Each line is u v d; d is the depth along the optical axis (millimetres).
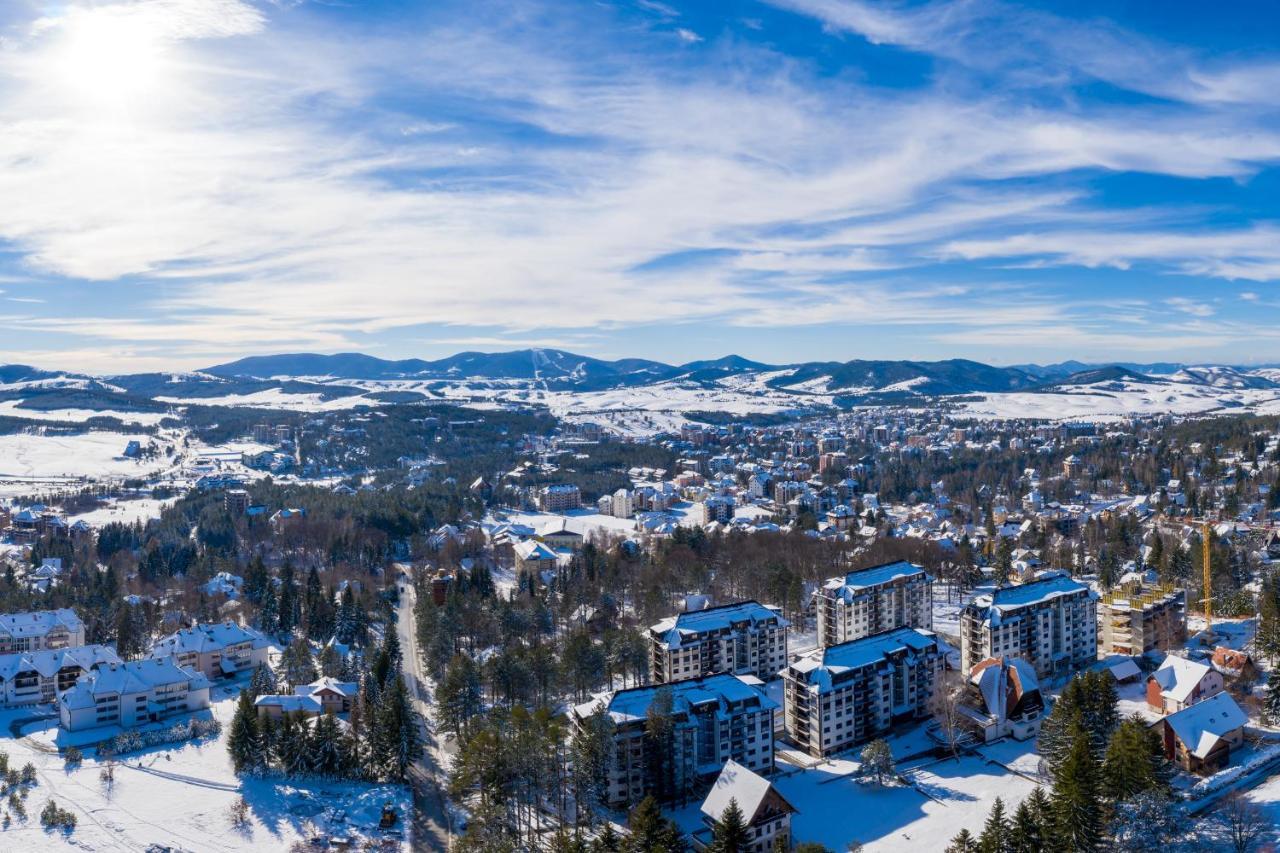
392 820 153375
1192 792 146375
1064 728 158125
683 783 159375
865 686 181125
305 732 173125
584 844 130750
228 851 143000
